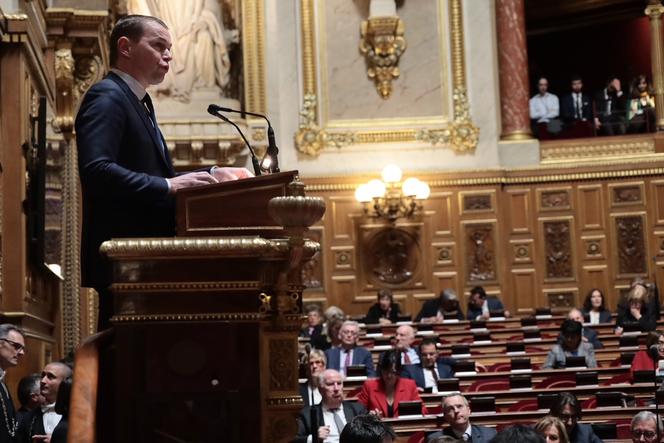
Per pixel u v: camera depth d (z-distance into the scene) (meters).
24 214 8.07
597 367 10.77
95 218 3.03
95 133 2.95
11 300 7.87
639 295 12.78
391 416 8.98
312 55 16.42
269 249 2.52
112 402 2.61
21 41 7.88
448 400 7.65
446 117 16.50
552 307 16.08
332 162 16.25
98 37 10.86
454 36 16.58
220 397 2.49
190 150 14.48
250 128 14.95
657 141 16.34
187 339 2.50
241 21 15.30
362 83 16.50
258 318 2.51
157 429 2.48
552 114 17.25
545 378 9.89
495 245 16.08
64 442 5.54
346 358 10.84
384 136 16.34
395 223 16.09
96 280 3.03
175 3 14.79
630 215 16.12
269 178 2.74
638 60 19.45
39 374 7.33
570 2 19.61
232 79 15.18
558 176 16.25
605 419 8.55
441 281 16.05
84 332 11.24
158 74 3.19
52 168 9.54
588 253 16.16
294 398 2.70
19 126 7.92
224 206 2.73
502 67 16.61
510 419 8.34
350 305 16.00
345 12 16.59
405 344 10.89
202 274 2.51
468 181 16.14
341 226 16.11
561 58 20.11
